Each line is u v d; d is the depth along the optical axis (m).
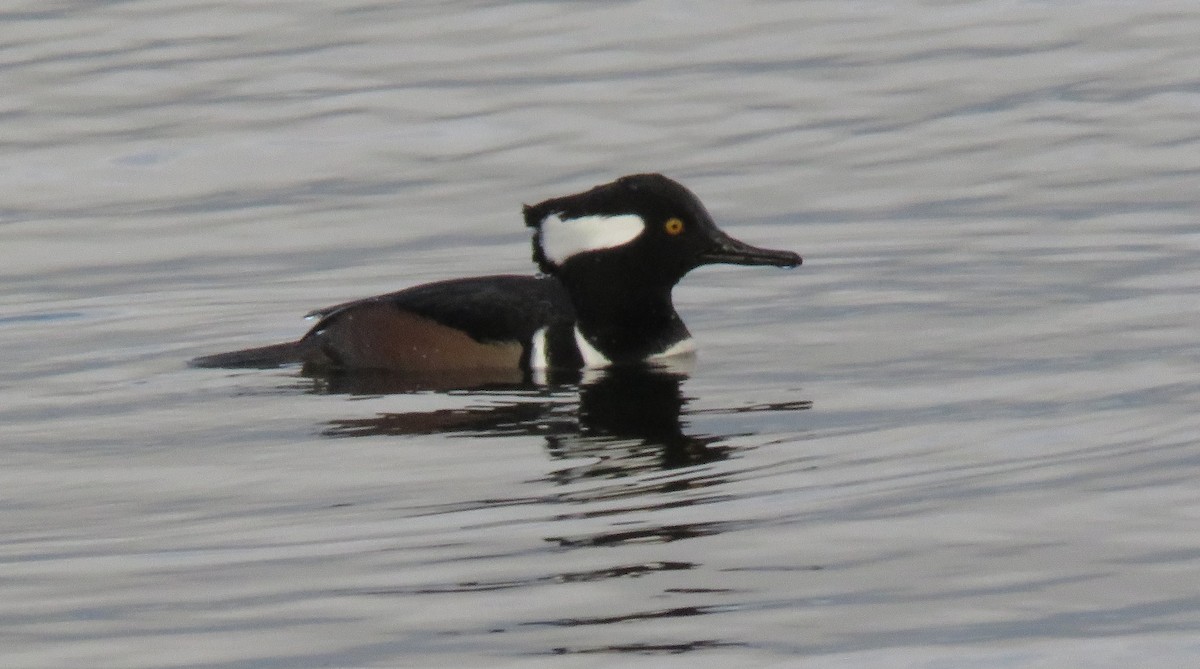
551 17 21.16
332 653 7.54
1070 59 19.38
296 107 19.02
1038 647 7.25
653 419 10.99
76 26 21.28
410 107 18.91
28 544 9.13
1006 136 17.72
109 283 15.20
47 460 10.61
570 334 12.60
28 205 17.14
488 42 20.55
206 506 9.64
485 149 18.00
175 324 14.05
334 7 21.72
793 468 9.80
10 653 7.68
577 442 10.53
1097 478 9.23
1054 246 14.94
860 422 10.67
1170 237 14.96
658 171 17.34
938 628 7.47
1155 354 11.80
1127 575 7.88
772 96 18.84
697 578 8.19
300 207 16.94
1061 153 17.27
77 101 19.28
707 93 18.95
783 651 7.35
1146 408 10.55
